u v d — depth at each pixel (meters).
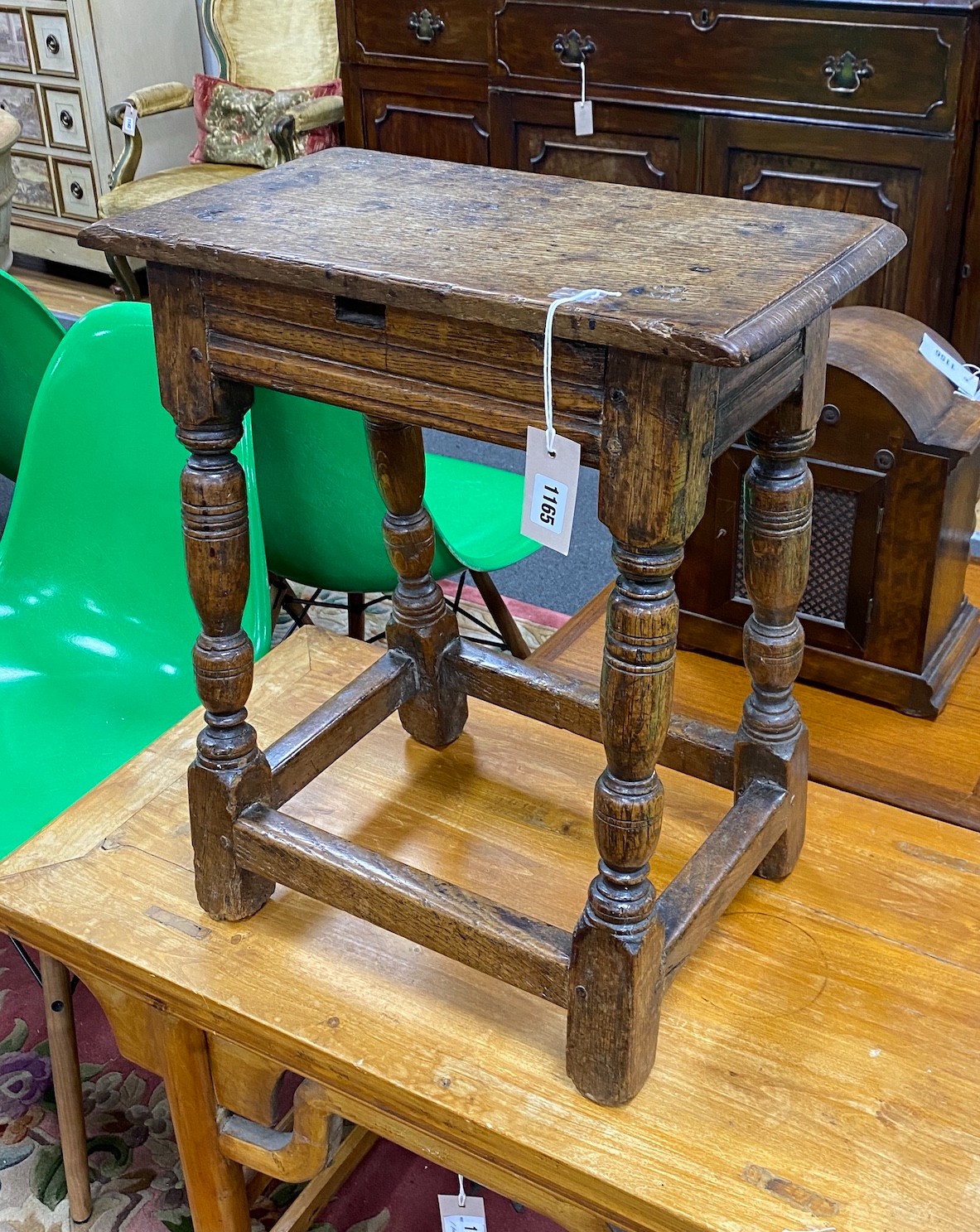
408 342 0.96
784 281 0.90
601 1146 1.02
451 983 1.18
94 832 1.39
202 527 1.10
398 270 0.93
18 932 1.31
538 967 1.04
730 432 0.92
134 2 4.12
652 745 0.93
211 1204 1.38
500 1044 1.12
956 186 2.60
